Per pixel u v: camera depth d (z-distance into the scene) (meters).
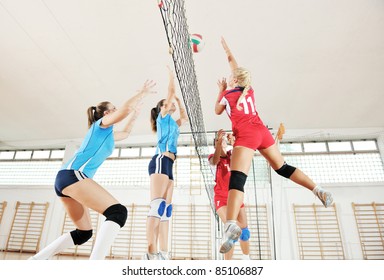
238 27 4.22
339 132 7.25
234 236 1.33
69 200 1.81
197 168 7.39
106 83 5.66
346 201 6.49
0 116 7.06
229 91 1.91
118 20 4.16
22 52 4.89
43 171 8.16
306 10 3.93
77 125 7.48
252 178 7.04
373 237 6.08
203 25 4.20
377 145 7.16
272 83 5.55
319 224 6.39
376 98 5.96
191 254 6.51
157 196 2.26
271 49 4.66
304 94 5.90
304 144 7.48
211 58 4.88
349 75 5.26
